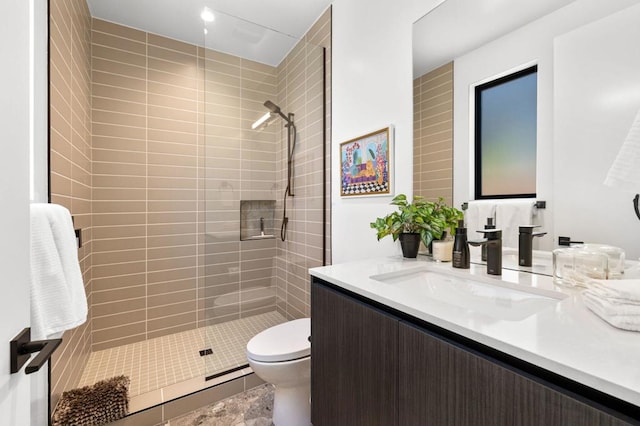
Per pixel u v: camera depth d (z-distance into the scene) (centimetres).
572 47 95
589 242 91
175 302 251
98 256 222
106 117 223
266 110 246
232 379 175
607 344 54
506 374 55
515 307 89
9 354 55
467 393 62
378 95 163
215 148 227
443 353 67
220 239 231
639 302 60
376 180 164
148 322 240
